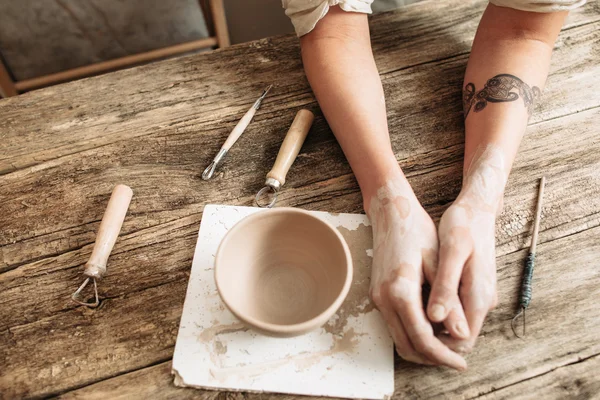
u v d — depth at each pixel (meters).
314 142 0.94
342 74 0.94
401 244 0.73
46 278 0.79
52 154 0.93
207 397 0.69
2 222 0.85
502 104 0.89
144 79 1.03
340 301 0.62
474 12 1.13
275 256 0.76
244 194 0.88
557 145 0.93
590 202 0.86
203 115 0.98
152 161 0.92
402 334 0.69
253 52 1.07
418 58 1.06
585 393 0.69
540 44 0.95
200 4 1.51
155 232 0.84
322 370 0.70
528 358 0.72
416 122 0.96
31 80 1.47
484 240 0.74
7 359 0.72
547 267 0.80
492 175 0.81
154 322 0.75
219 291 0.63
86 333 0.74
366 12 1.00
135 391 0.69
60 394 0.69
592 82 1.02
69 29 1.41
